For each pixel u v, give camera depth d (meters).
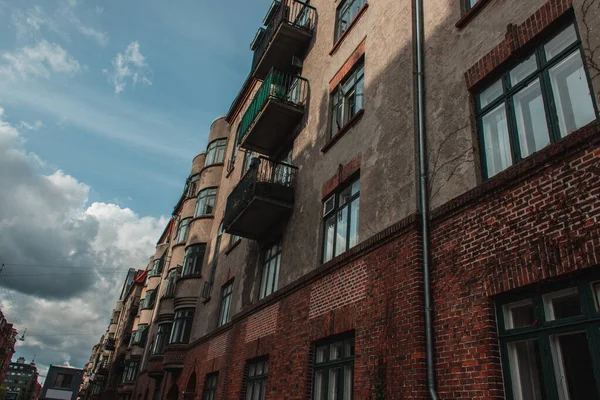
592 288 4.45
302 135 13.16
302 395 8.63
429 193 6.99
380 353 6.75
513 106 6.11
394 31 9.49
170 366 19.47
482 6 7.09
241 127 15.55
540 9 5.89
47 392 57.94
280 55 15.53
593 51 5.00
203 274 20.83
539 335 4.82
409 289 6.53
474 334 5.42
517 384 4.93
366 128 9.42
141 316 37.34
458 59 7.31
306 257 10.55
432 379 5.73
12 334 90.56
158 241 44.88
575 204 4.69
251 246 14.98
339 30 13.06
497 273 5.37
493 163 6.22
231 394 12.44
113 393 45.00
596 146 4.66
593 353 4.26
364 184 8.80
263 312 11.92
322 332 8.60
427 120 7.59
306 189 11.74
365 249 7.94
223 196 21.41
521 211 5.29
